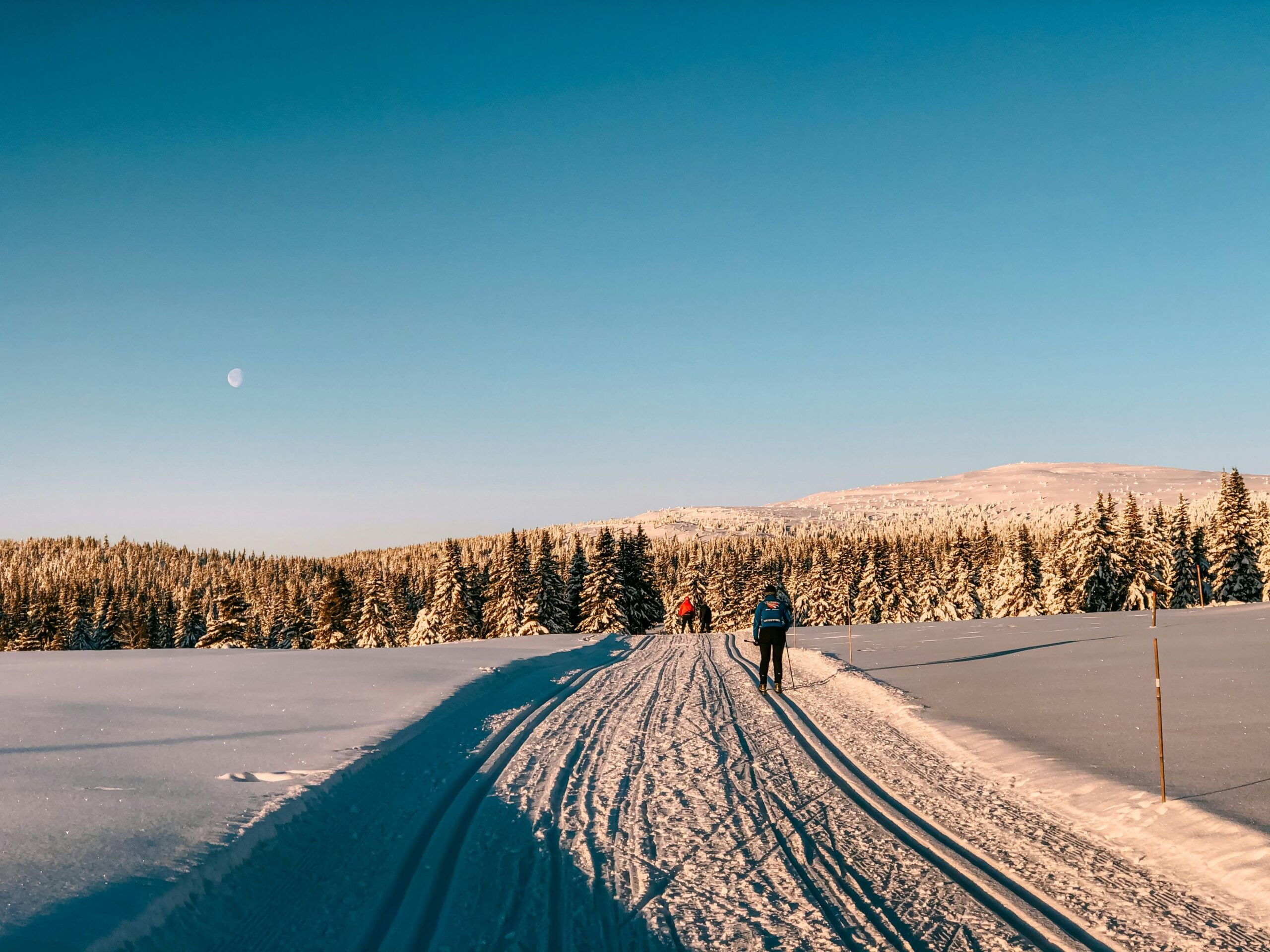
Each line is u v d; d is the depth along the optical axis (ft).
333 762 21.76
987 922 13.25
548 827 18.33
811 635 80.94
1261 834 15.64
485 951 12.16
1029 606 205.05
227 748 22.70
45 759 20.33
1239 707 28.73
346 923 13.20
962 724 29.17
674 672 52.95
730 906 13.97
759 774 23.62
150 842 14.52
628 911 13.71
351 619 199.72
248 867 14.74
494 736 29.04
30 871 12.69
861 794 21.27
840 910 13.75
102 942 10.69
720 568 266.36
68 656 51.65
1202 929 12.78
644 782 22.53
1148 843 16.55
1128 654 47.01
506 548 184.96
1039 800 20.15
